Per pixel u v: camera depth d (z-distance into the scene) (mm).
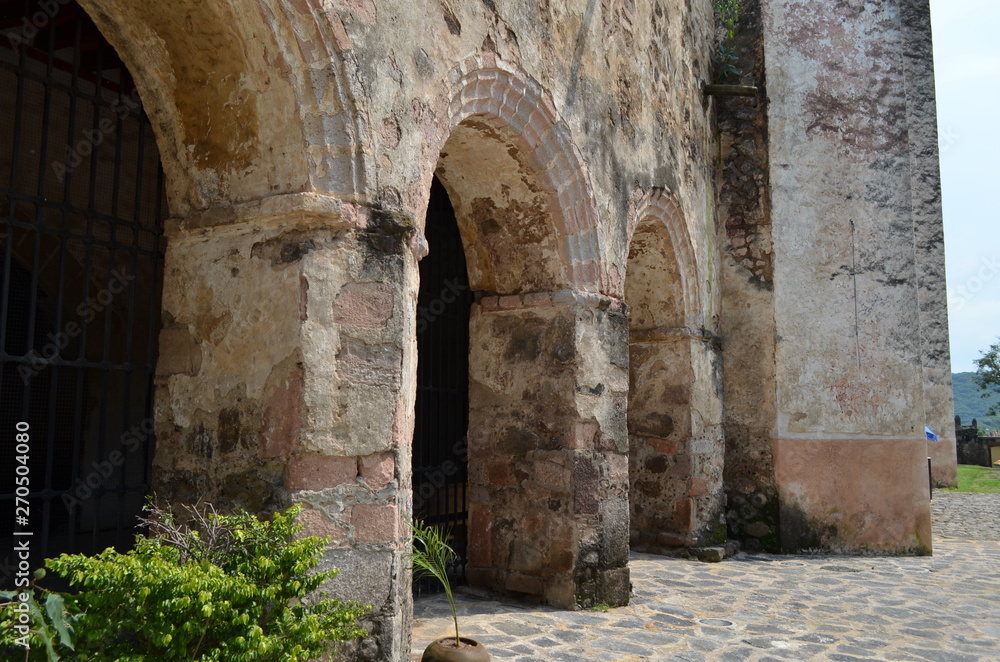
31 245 7008
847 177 9031
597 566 5652
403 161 4062
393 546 3684
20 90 3627
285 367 3512
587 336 5812
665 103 7574
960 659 4680
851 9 9289
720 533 8133
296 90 3592
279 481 3451
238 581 2701
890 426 8734
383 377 3736
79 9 3877
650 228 7590
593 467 5750
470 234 6086
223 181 3842
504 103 5152
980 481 18828
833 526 8469
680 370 7957
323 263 3580
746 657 4590
